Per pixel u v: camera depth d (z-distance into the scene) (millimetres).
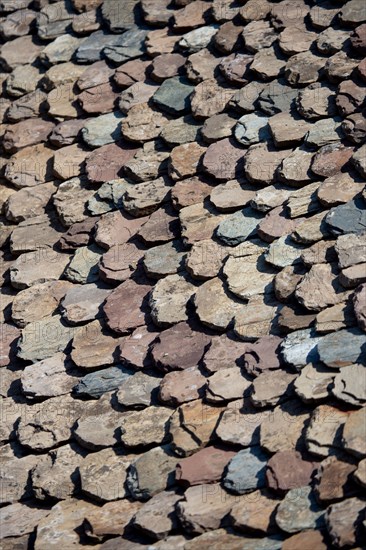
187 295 9070
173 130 10344
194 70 10727
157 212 9812
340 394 7812
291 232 9070
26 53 12023
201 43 11008
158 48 11164
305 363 8125
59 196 10352
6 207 10625
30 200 10562
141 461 8156
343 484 7449
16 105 11469
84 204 10211
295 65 10297
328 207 9141
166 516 7824
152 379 8711
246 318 8656
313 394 7910
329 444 7660
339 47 10281
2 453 8828
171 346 8766
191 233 9438
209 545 7539
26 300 9727
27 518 8375
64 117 11086
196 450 8078
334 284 8539
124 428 8422
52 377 9086
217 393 8258
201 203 9688
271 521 7516
